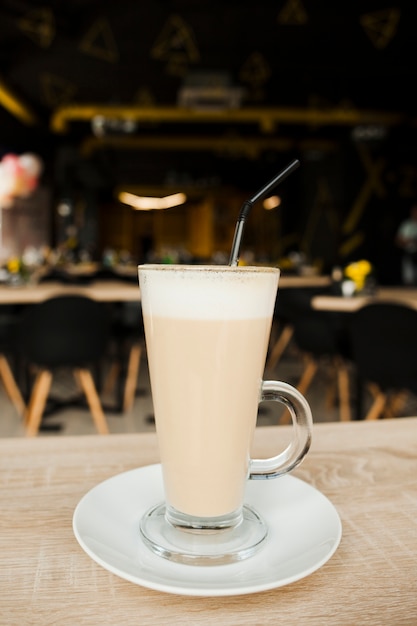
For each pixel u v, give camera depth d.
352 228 14.30
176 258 9.79
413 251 6.47
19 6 7.36
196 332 0.51
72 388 5.12
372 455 0.74
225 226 22.97
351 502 0.60
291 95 11.91
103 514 0.54
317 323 4.04
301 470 0.69
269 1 7.29
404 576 0.46
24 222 14.96
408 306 2.97
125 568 0.44
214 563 0.46
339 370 4.10
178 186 20.78
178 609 0.42
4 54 9.37
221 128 14.88
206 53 9.34
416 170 13.69
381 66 9.93
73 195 17.98
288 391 0.55
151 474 0.64
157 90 11.64
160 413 0.54
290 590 0.44
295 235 17.42
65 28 8.16
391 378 3.07
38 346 3.29
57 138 15.08
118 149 17.16
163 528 0.51
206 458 0.52
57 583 0.45
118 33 8.41
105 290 3.93
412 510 0.58
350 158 14.22
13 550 0.50
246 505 0.58
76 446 0.77
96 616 0.41
